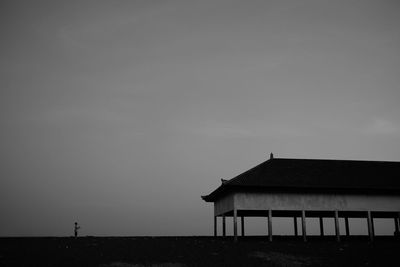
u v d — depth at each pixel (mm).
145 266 20234
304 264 21344
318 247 28141
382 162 40656
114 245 29703
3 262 20844
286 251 25859
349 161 40156
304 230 32969
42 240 36406
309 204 33562
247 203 32719
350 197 34375
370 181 35469
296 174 35469
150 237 42969
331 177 35562
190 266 20312
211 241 33656
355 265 21141
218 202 39719
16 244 31297
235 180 33188
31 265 19953
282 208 33062
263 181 33281
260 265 20812
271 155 39312
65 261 21312
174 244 30359
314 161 39281
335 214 33781
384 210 34594
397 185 35125
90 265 20188
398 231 40844
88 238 40781
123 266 20125
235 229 32156
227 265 20656
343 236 41219
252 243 30719
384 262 22094
